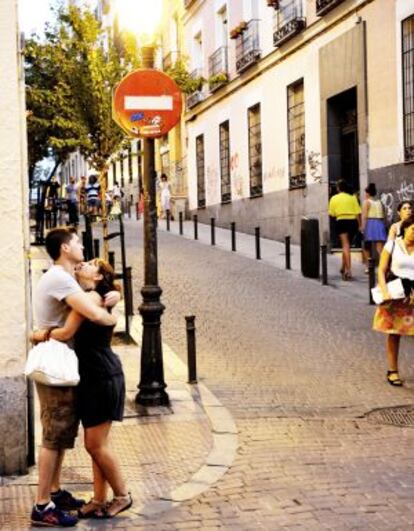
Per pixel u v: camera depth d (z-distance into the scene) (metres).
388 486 5.65
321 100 19.72
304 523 4.99
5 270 5.97
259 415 7.59
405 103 15.95
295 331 11.37
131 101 7.65
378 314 8.67
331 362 9.68
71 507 5.27
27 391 6.11
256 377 9.01
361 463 6.21
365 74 17.45
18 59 6.04
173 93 7.73
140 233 25.17
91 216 19.41
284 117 22.09
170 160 34.31
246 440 6.84
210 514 5.21
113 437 6.89
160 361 7.88
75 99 12.95
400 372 9.22
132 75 7.66
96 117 12.90
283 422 7.38
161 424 7.25
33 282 13.94
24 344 6.00
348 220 15.66
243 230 25.52
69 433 5.07
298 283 15.39
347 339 10.84
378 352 10.15
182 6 32.19
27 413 6.12
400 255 8.55
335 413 7.68
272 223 23.11
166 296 14.10
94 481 5.22
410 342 10.83
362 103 17.55
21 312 6.00
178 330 11.49
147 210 7.86
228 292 14.47
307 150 20.66
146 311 7.82
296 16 20.77
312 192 20.38
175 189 33.34
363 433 7.05
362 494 5.50
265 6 23.08
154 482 5.86
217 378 8.96
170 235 25.31
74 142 12.87
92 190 23.58
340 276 16.11
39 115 13.81
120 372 5.18
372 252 16.48
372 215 15.76
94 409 5.05
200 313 12.66
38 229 20.86
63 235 5.19
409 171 15.73
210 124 28.67
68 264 5.21
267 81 23.20
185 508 5.34
